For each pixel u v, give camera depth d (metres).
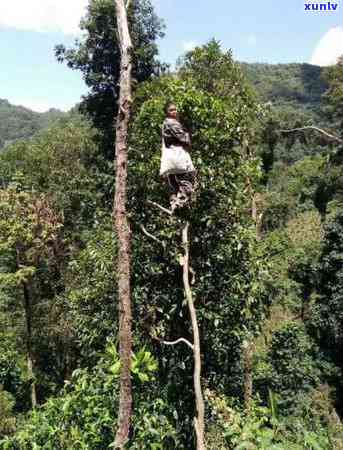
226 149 8.06
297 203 39.81
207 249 8.16
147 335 7.92
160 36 22.72
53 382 21.53
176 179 6.29
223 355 8.61
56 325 20.69
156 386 7.31
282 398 22.61
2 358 20.92
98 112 23.14
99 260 9.20
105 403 5.93
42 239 20.11
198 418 6.15
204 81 10.42
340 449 5.95
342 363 25.72
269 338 24.80
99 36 21.44
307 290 28.50
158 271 8.12
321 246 29.36
